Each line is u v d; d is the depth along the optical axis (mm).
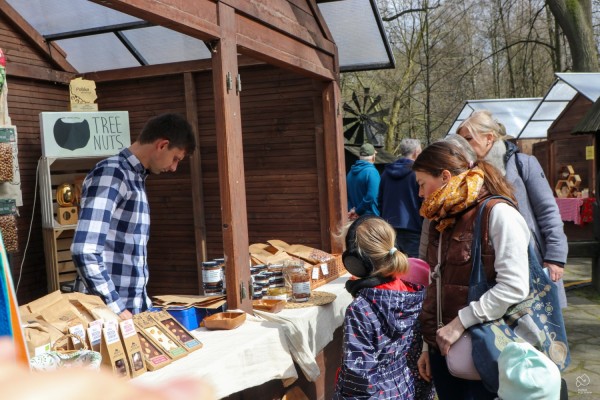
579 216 7207
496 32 19875
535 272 2039
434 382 2250
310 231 4199
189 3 2436
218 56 2668
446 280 2104
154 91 4559
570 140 8188
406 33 19484
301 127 4188
